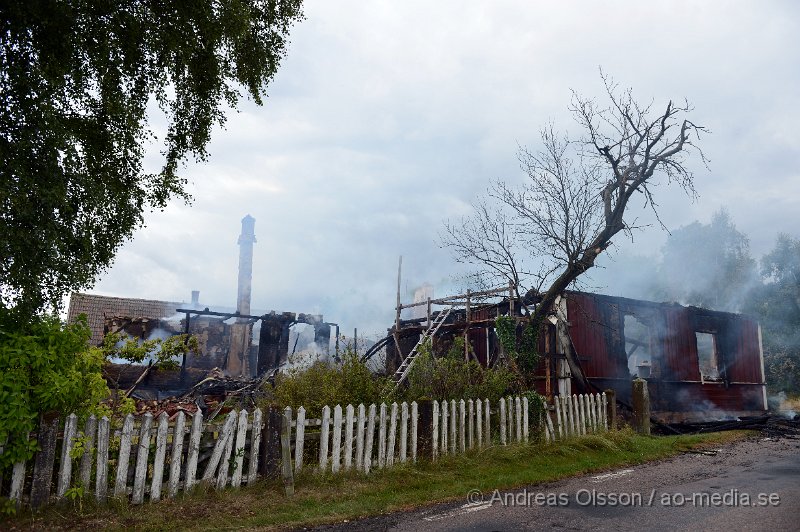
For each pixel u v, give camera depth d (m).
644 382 14.70
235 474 7.27
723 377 21.58
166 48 8.58
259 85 10.09
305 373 10.26
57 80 7.28
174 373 18.95
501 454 9.81
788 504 6.86
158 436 6.74
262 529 5.96
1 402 5.84
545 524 6.06
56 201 7.02
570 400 12.31
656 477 8.93
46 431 6.16
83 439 6.29
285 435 7.58
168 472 6.99
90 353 6.94
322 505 6.88
